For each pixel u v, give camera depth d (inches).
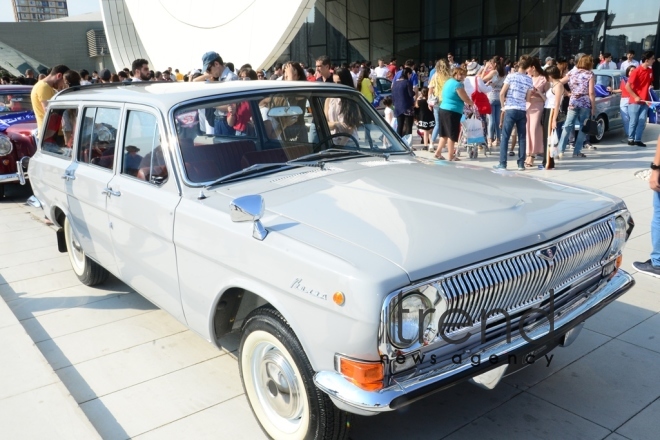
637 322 173.3
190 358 164.2
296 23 941.2
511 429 127.0
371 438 125.3
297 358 109.4
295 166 149.0
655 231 204.2
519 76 373.4
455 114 399.2
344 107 172.4
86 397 146.0
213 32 1093.8
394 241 103.8
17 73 1893.5
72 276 233.1
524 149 385.4
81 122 187.2
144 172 151.8
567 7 869.2
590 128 408.2
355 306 94.2
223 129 149.0
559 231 116.1
